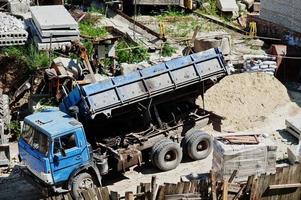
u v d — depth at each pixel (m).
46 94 22.05
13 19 25.92
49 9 26.28
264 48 27.02
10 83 23.47
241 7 32.44
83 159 16.86
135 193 16.02
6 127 20.89
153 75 18.64
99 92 17.75
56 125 16.69
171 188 15.17
